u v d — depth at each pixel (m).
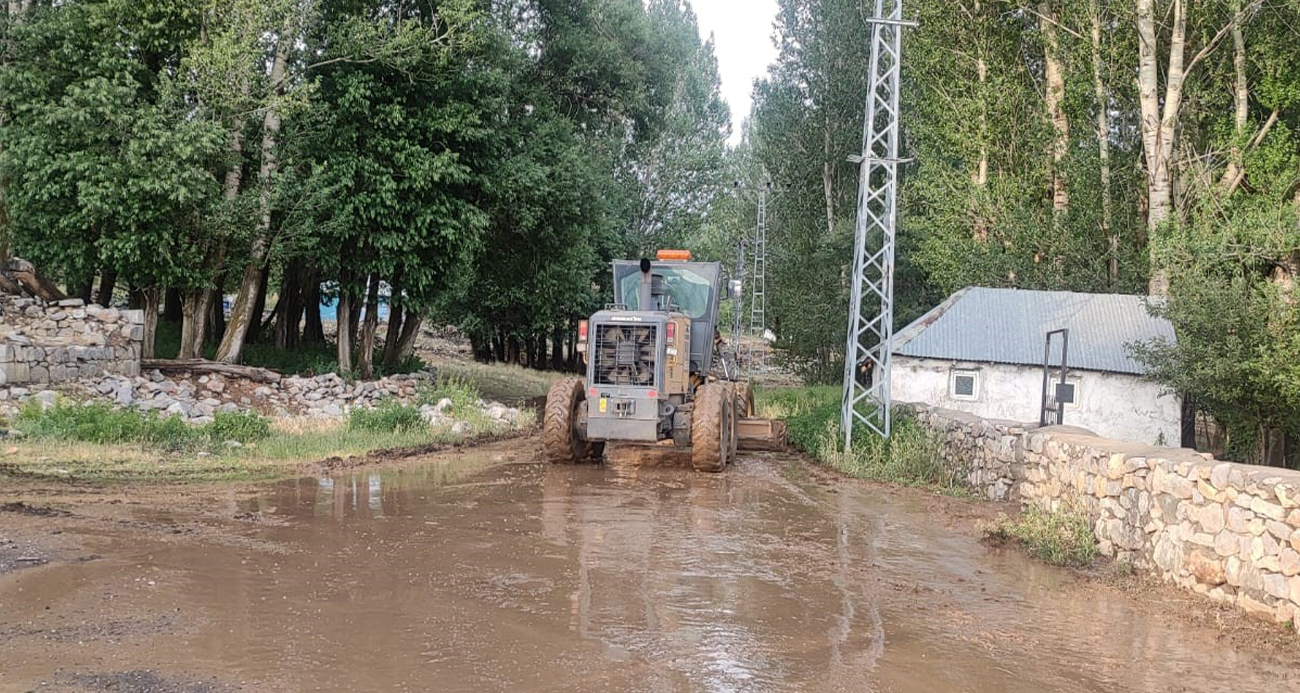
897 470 13.71
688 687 5.02
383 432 16.36
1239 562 6.67
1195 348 15.88
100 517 8.84
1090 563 8.20
